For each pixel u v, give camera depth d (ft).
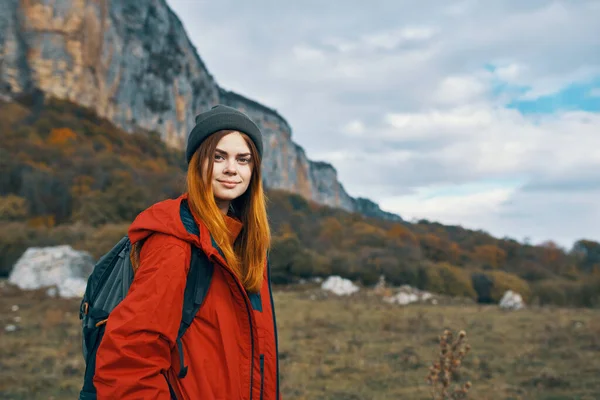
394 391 23.03
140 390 3.49
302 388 23.17
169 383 3.81
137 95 335.47
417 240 212.64
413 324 44.01
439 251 204.23
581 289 124.57
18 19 285.84
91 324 3.99
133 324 3.55
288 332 39.96
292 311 55.31
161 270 3.74
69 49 296.71
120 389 3.44
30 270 65.21
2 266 97.35
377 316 51.31
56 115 262.88
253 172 4.68
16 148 205.36
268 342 4.32
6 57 277.85
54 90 286.87
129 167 211.61
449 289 132.46
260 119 470.39
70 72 293.84
